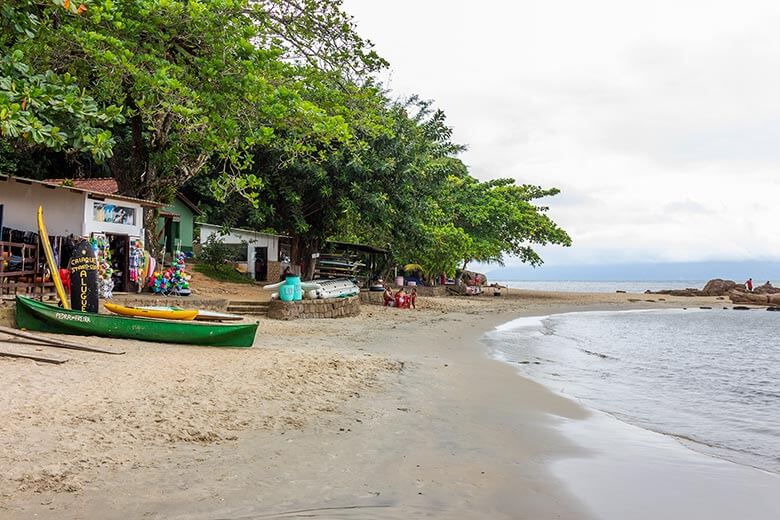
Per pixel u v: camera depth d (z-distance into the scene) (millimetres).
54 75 12234
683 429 8586
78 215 16312
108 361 9414
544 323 28062
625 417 9211
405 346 15656
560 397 10320
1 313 11672
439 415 8250
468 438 7191
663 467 6531
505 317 29141
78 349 10031
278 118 16391
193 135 17391
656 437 7914
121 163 20531
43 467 5145
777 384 12938
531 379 12031
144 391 7797
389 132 24797
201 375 9016
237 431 6648
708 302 53531
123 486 4938
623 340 22219
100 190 23641
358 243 33344
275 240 32844
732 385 12781
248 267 32250
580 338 22203
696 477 6223
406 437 7000
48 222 16297
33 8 13312
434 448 6652
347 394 8953
